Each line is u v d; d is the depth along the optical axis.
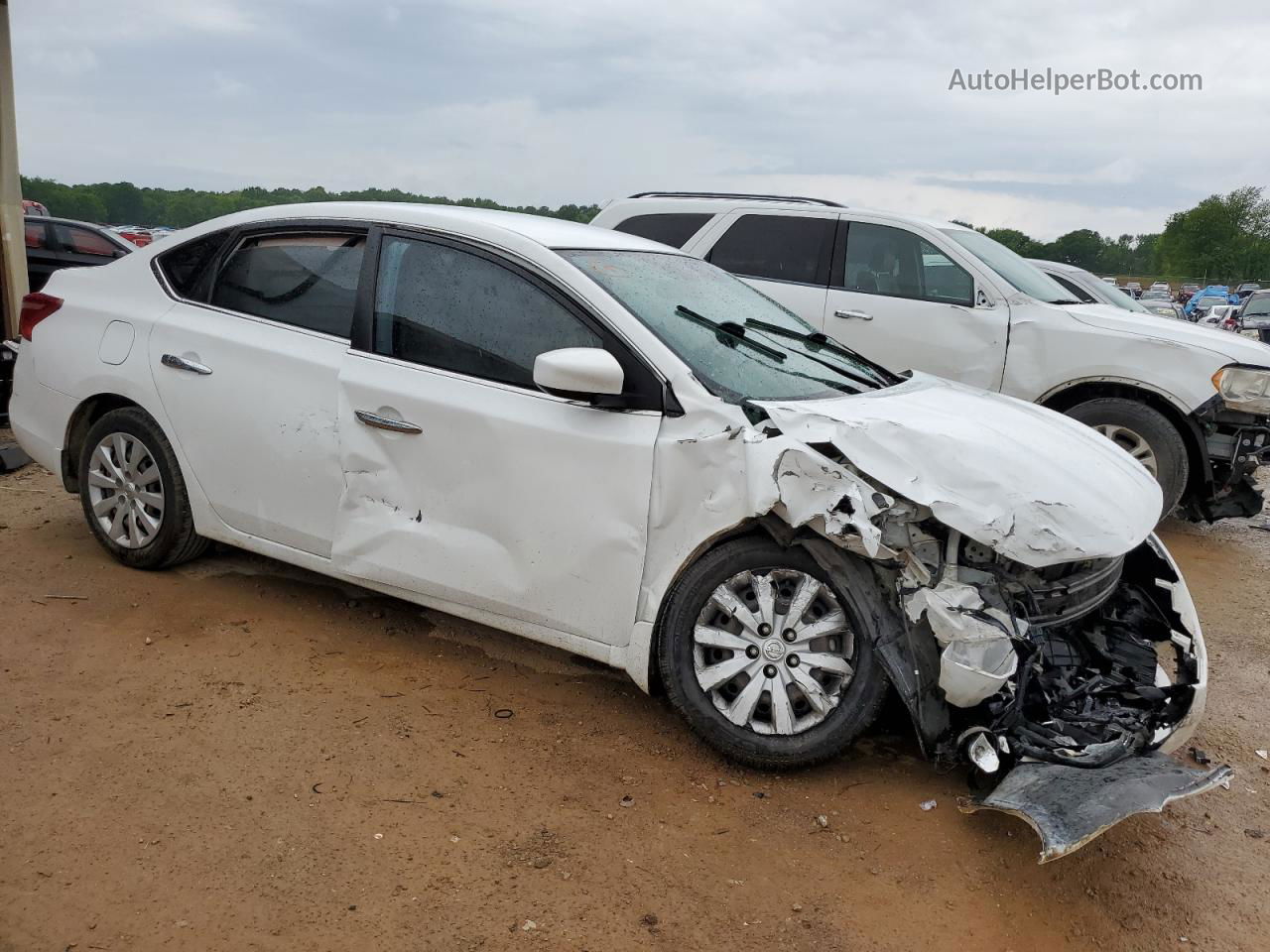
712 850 3.05
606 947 2.62
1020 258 7.84
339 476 4.00
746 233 7.73
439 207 4.28
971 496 3.14
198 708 3.59
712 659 3.54
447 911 2.69
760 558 3.38
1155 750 3.39
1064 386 6.80
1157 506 3.61
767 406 3.42
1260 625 5.46
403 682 3.93
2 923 2.50
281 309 4.25
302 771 3.27
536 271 3.77
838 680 3.37
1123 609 3.93
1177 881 3.10
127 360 4.54
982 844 3.18
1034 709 3.42
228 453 4.28
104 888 2.66
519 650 4.31
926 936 2.77
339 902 2.69
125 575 4.68
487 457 3.68
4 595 4.38
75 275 4.94
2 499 5.86
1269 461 6.97
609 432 3.50
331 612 4.51
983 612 3.15
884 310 7.21
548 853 2.97
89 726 3.42
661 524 3.45
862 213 7.43
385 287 4.02
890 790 3.44
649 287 3.97
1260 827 3.44
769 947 2.68
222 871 2.77
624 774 3.42
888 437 3.25
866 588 3.28
